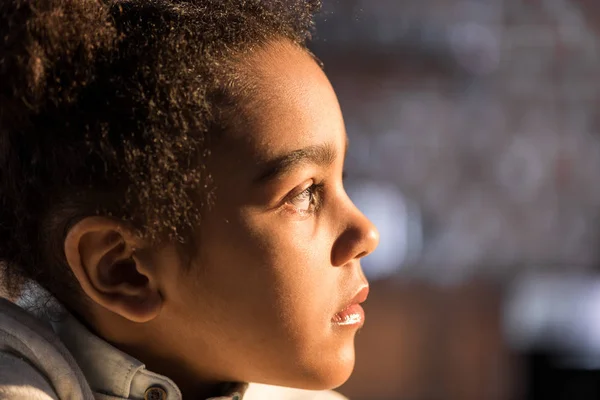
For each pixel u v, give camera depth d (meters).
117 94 0.59
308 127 0.62
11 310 0.63
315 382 0.64
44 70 0.58
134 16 0.62
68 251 0.60
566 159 4.03
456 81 4.02
